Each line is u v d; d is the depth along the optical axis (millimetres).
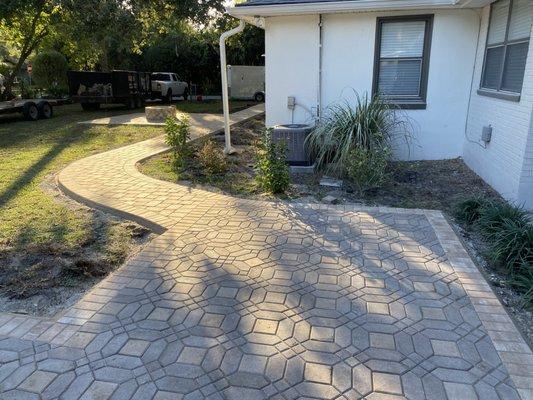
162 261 3779
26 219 4918
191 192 5824
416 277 3486
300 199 5555
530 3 4879
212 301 3133
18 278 3564
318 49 7461
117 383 2338
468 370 2422
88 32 16250
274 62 7699
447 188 6051
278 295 3209
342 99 7641
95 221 4891
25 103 14094
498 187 5699
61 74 23797
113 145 9508
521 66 5125
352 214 4941
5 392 2285
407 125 7477
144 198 5539
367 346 2627
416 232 4402
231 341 2680
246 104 20891
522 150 4941
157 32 19672
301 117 7848
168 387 2305
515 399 2209
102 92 17500
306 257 3846
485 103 6312
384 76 7465
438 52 7086
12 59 28953
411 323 2863
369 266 3676
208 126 12008
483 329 2799
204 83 29891
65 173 6840
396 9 6840
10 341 2705
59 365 2482
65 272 3656
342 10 6875
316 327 2816
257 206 5238
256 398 2223
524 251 3656
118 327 2834
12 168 7375
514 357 2529
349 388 2287
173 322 2881
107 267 3768
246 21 7973
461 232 4496
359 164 5664
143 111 17719
